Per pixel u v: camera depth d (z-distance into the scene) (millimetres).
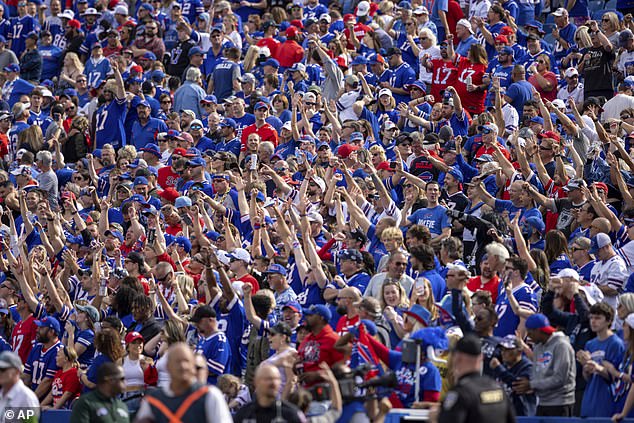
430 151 65500
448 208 55719
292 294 49812
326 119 76000
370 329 39969
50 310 54688
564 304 44094
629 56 77312
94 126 80062
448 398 30125
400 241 49031
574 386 39906
